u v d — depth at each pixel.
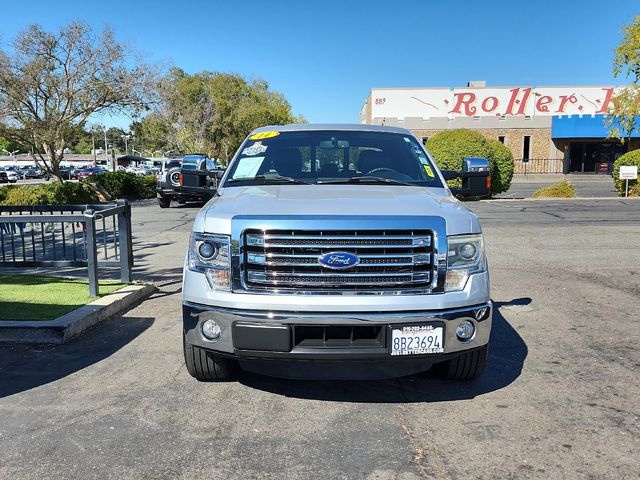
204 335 3.68
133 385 4.26
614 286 7.52
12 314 5.65
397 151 5.14
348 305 3.46
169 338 5.37
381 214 3.60
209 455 3.25
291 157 5.03
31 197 19.59
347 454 3.27
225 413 3.79
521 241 11.04
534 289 7.39
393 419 3.71
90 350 5.04
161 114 27.23
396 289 3.55
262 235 3.54
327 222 3.50
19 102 22.92
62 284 7.32
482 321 3.68
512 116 40.34
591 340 5.31
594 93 40.03
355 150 5.08
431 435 3.49
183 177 5.38
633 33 21.81
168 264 9.37
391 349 3.50
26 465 3.14
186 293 3.73
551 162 40.72
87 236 6.44
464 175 5.18
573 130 39.31
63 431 3.54
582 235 11.63
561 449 3.30
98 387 4.22
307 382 4.33
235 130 49.25
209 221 3.69
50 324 5.26
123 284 7.31
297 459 3.21
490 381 4.33
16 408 3.86
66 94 23.73
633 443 3.36
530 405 3.90
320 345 3.52
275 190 4.30
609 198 20.27
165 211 20.00
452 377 4.26
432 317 3.53
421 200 3.97
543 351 5.00
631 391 4.12
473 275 3.67
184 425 3.62
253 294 3.54
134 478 3.02
